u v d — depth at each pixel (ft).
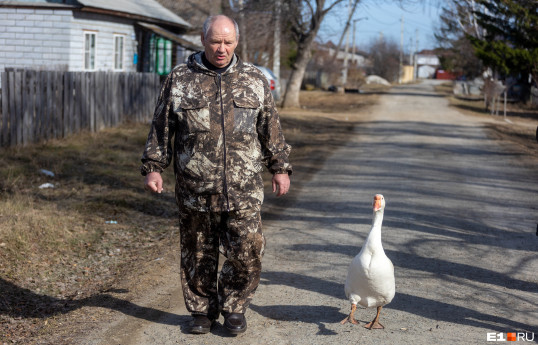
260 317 14.20
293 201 28.19
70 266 17.87
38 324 13.62
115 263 18.35
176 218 23.99
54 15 59.77
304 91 154.61
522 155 46.26
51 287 16.15
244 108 12.16
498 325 14.07
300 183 32.86
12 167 30.91
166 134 12.38
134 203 25.62
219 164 12.05
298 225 23.68
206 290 12.92
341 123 70.23
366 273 12.38
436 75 350.02
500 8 87.71
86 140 41.91
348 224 23.90
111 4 66.90
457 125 71.51
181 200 12.37
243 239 12.32
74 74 43.01
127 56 72.69
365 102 114.32
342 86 166.71
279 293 15.93
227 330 12.96
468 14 110.32
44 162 33.35
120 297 15.39
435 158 43.37
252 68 12.53
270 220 24.52
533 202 29.07
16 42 60.59
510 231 23.43
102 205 24.73
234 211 12.20
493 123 76.84
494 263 19.25
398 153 45.52
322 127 64.64
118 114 50.57
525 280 17.65
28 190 26.73
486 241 21.89
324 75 176.96
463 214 26.09
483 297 16.06
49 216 21.90
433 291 16.42
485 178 35.60
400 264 18.86
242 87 12.20
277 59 114.83
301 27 92.73
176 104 12.06
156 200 26.50
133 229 22.12
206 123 11.98
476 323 14.16
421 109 98.99
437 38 141.28
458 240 21.90
